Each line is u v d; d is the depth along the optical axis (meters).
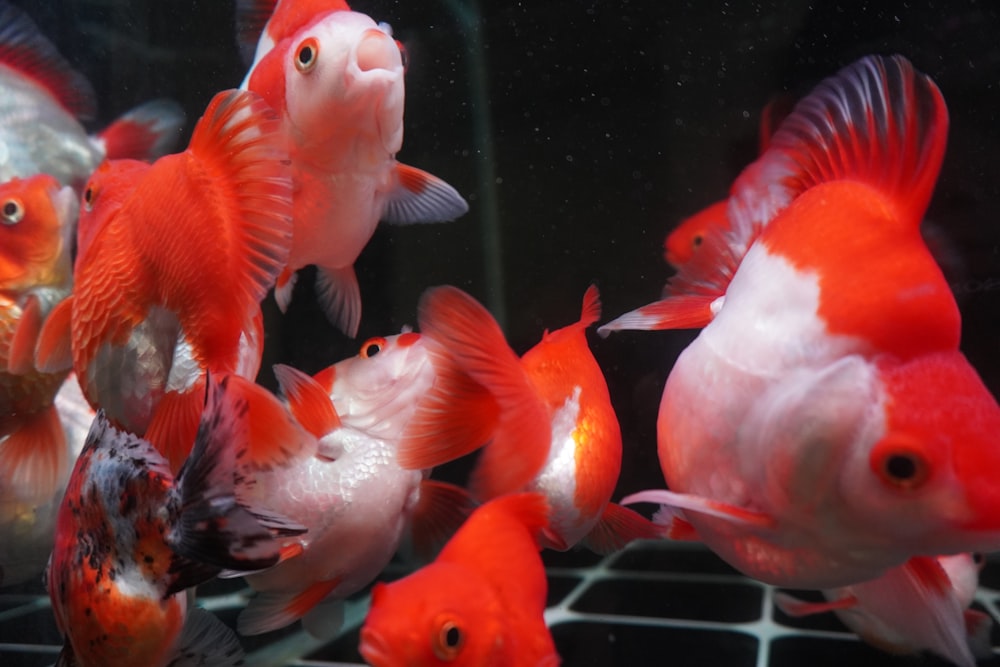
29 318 0.45
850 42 0.58
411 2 0.67
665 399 0.26
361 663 0.41
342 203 0.35
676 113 0.66
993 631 0.40
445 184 0.38
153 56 0.62
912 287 0.22
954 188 0.49
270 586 0.35
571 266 0.69
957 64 0.51
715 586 0.53
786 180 0.26
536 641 0.26
